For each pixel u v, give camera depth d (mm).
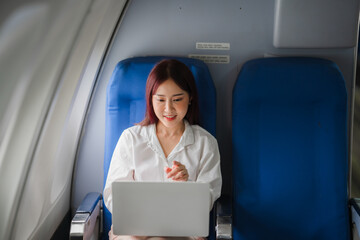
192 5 1908
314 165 1787
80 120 1982
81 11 1402
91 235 1731
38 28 1396
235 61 1953
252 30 1914
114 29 1924
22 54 1394
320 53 1910
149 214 1432
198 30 1932
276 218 1802
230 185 2082
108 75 1997
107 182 1715
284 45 1875
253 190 1800
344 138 1762
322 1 1780
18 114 1377
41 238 1660
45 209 1693
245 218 1807
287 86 1763
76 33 1403
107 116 1831
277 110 1791
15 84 1388
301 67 1770
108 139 1834
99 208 1835
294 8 1800
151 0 1909
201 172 1714
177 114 1663
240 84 1780
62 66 1391
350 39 1835
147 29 1940
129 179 1713
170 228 1444
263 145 1793
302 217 1794
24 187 1375
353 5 1780
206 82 1786
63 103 1542
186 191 1407
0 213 1368
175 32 1938
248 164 1794
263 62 1807
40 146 1399
